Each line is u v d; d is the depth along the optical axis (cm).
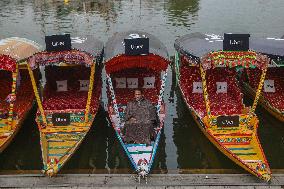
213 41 1175
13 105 1037
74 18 2416
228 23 2238
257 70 1282
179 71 1310
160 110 1058
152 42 1191
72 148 911
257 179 852
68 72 1270
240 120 1005
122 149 998
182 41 1260
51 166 845
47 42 913
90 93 998
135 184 839
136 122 940
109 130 1126
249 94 1273
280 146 1058
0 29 2186
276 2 2712
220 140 958
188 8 2616
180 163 975
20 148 1036
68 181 855
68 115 995
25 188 830
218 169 931
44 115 991
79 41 1232
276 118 1130
